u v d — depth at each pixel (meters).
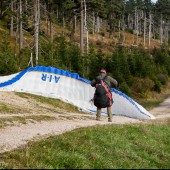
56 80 23.31
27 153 7.80
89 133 10.20
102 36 107.75
